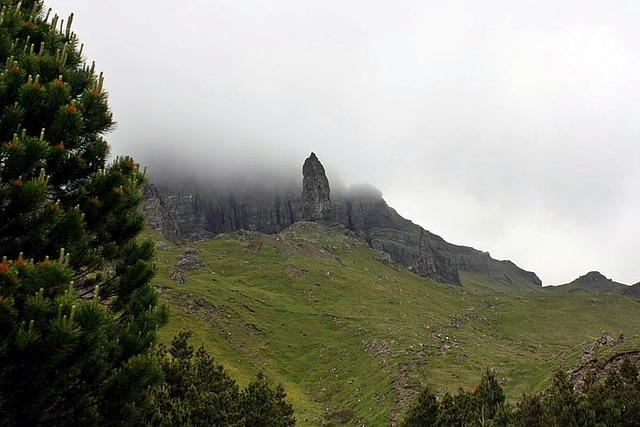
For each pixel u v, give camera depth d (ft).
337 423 305.94
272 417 178.70
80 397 41.83
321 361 441.68
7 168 41.16
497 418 153.07
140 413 50.03
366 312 595.47
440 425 176.24
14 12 53.93
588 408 110.93
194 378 155.12
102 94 55.06
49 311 35.06
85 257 54.34
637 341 244.42
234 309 533.14
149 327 51.13
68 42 58.90
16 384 36.01
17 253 43.68
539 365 328.29
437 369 355.77
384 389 337.31
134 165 58.85
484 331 632.38
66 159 50.62
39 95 45.50
